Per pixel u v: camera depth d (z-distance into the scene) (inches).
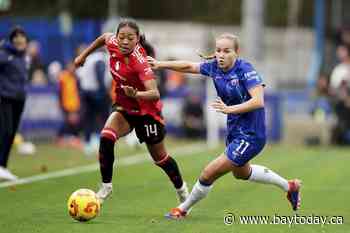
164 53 4562.0
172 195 1334.9
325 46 3198.8
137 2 6496.1
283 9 6338.6
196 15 6496.1
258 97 1025.5
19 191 1354.6
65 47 3083.2
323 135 2556.6
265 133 1061.8
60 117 2484.0
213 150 2234.3
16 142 2094.0
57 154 2049.7
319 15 3267.7
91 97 2064.5
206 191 1084.5
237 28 5753.0
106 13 5890.8
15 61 1491.1
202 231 1007.0
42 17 5388.8
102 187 1140.5
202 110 2583.7
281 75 5132.9
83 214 1044.5
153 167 1761.8
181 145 2393.0
